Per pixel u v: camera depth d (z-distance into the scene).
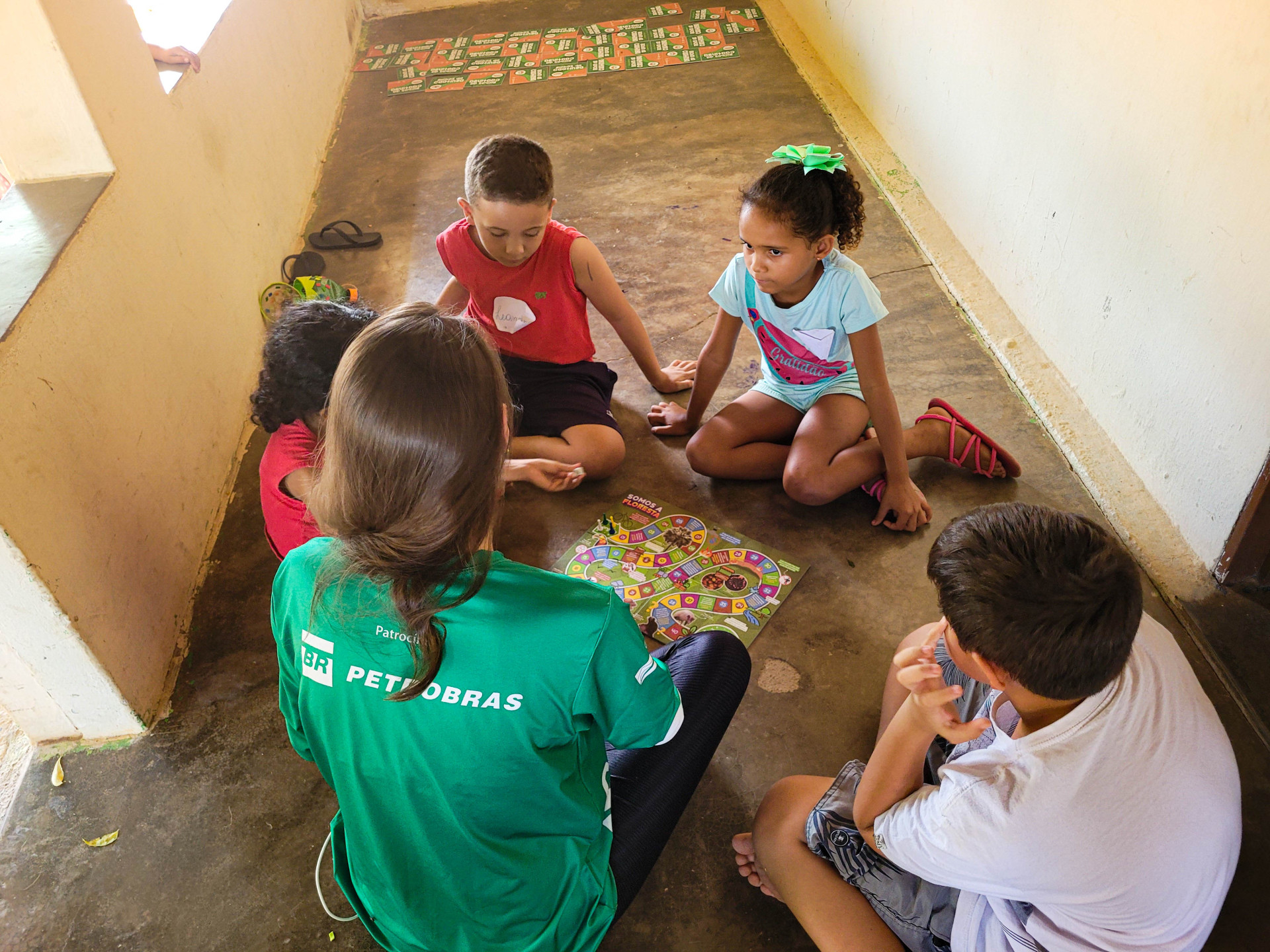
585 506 2.21
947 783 1.02
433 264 3.20
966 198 2.93
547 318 2.20
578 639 0.90
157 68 2.41
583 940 1.13
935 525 2.10
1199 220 1.82
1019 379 2.47
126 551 1.79
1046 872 0.94
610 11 5.04
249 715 1.80
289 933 1.48
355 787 1.02
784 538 2.10
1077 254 2.30
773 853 1.33
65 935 1.49
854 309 1.90
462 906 1.05
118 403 1.84
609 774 1.25
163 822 1.64
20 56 1.79
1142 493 2.10
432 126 4.12
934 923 1.18
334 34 4.47
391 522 0.78
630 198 3.43
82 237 1.78
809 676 1.80
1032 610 0.89
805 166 1.73
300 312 1.44
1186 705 0.96
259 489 2.35
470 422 0.77
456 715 0.91
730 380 2.57
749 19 4.75
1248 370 1.73
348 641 0.90
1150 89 1.93
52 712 1.71
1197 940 0.97
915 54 3.19
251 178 2.97
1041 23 2.34
